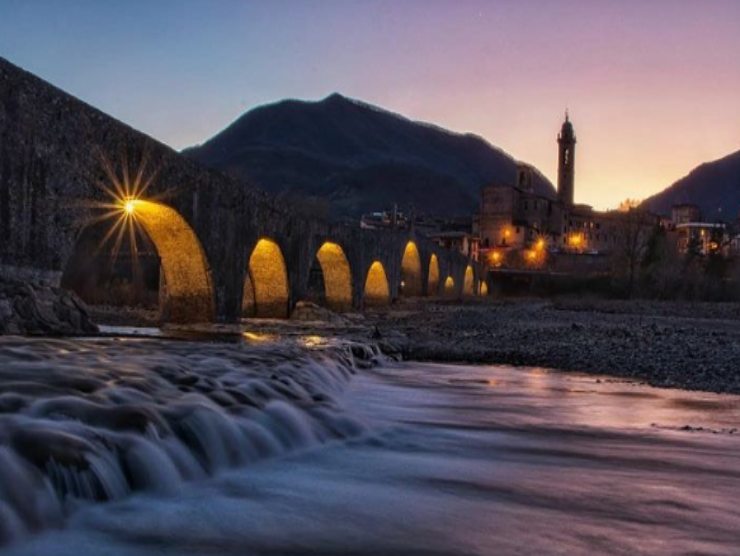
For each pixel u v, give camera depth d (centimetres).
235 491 814
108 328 2689
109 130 2075
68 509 677
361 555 643
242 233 3033
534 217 14888
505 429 1283
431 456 1050
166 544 643
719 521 762
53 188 1861
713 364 2352
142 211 2444
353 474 923
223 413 991
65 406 867
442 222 16675
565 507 805
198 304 2808
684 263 10275
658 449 1128
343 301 4897
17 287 1767
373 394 1641
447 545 675
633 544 686
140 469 777
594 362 2398
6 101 1673
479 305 7075
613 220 16775
